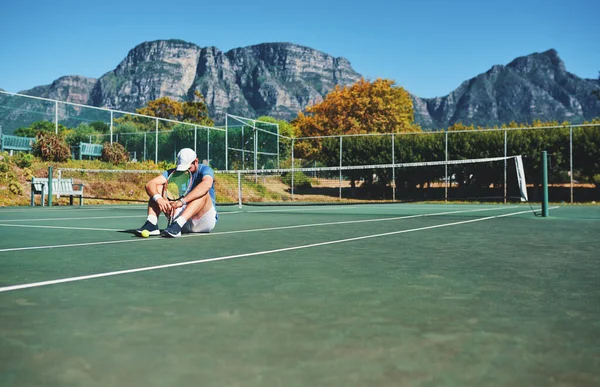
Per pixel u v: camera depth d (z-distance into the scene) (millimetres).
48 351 1672
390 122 52719
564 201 23672
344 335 1866
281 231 6688
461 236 6016
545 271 3410
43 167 18531
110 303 2395
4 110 20344
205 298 2516
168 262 3779
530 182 24875
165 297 2533
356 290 2736
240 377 1439
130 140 25594
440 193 25234
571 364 1551
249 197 23828
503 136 24547
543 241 5441
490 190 24578
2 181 16266
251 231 6680
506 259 4016
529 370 1497
